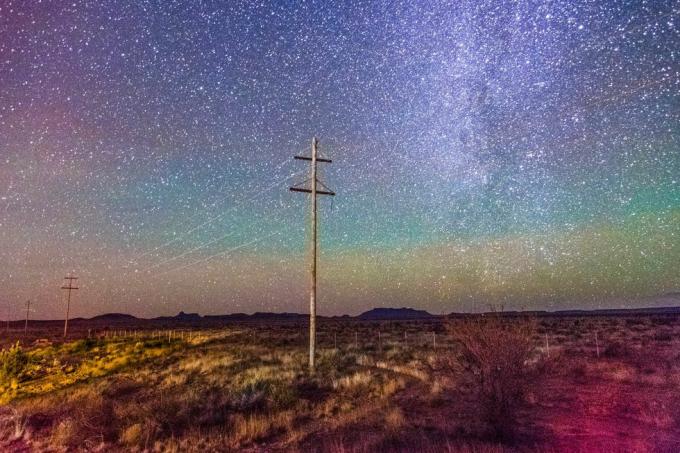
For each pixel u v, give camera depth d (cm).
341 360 2434
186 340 4753
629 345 2661
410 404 1291
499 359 962
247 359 2662
